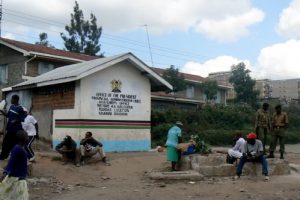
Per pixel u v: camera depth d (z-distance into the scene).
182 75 42.75
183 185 12.31
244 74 48.53
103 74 17.81
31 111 19.97
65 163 14.71
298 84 80.94
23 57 32.66
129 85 18.75
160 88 20.69
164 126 30.50
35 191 11.22
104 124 17.75
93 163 15.09
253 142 13.43
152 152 18.64
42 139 18.98
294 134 39.91
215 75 78.38
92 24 52.31
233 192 11.22
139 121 18.97
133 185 12.35
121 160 15.74
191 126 33.91
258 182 12.67
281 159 14.62
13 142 13.35
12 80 33.66
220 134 33.25
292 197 10.63
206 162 14.41
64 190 11.58
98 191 11.42
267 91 79.94
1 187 8.05
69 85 17.66
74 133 17.11
